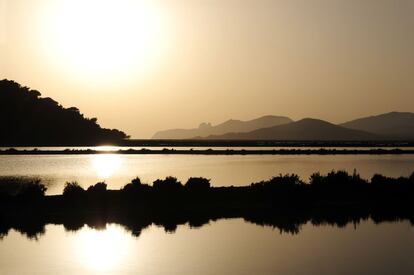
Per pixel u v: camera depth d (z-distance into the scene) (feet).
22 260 67.82
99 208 105.60
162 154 358.02
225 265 65.77
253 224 92.17
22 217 97.66
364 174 179.42
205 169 206.90
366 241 79.41
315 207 110.42
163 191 113.60
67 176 178.60
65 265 65.62
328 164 236.63
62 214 100.53
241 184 145.79
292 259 68.80
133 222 93.66
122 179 166.09
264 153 359.05
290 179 121.60
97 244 76.54
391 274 62.75
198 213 102.73
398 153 357.00
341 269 64.59
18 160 282.97
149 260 67.82
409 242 78.79
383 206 111.45
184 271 63.05
